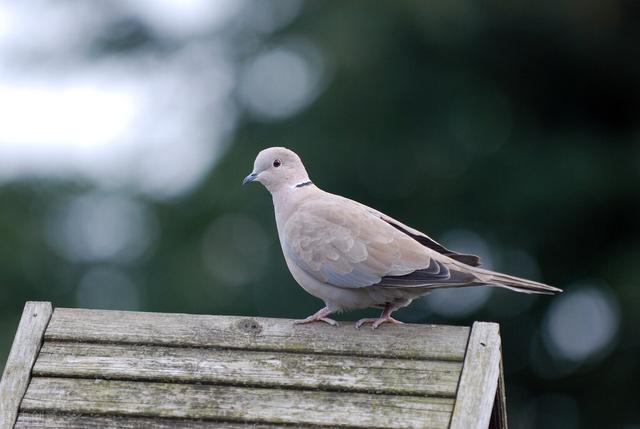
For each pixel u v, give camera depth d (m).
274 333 7.52
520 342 17.47
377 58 17.66
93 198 18.77
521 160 17.45
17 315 18.06
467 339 7.35
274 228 17.55
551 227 17.31
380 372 7.28
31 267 18.12
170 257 17.86
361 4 17.78
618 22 17.61
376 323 7.50
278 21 18.58
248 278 17.39
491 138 17.83
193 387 7.30
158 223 18.17
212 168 18.14
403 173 17.69
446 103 18.02
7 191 18.67
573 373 17.41
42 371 7.39
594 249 17.53
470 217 17.45
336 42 17.58
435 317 17.25
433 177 17.52
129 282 17.92
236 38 18.89
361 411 7.11
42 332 7.55
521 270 17.55
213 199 17.88
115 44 19.36
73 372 7.38
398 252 8.16
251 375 7.32
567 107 18.27
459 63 18.09
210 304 17.33
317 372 7.31
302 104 18.14
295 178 9.23
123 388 7.31
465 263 8.50
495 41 18.00
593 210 17.30
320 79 18.03
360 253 8.22
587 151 17.41
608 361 17.17
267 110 18.27
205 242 17.80
